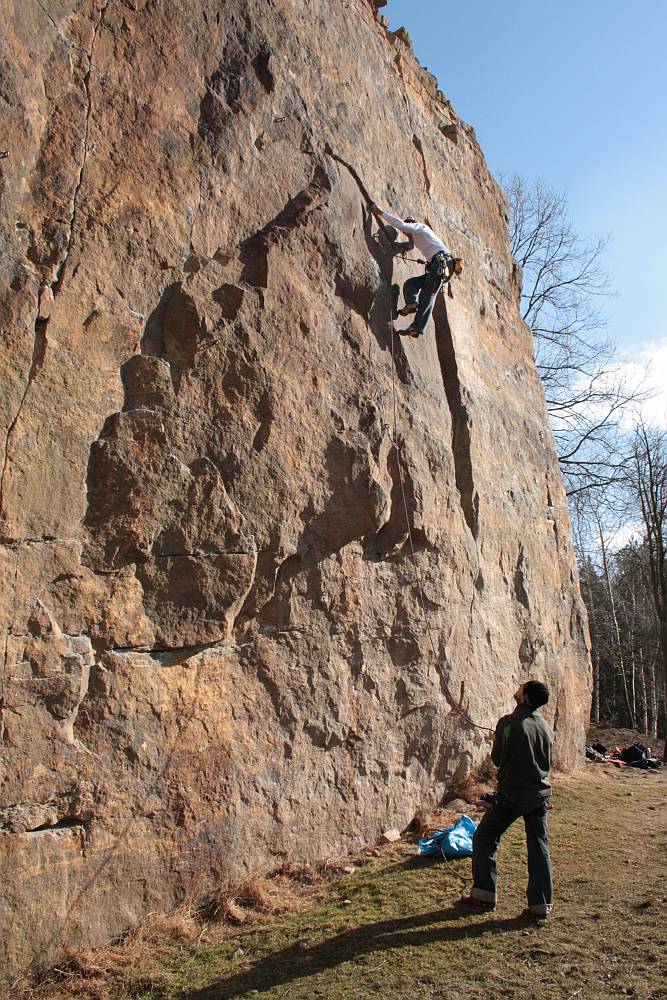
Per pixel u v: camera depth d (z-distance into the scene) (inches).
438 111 421.4
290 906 205.9
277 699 230.5
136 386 202.2
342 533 257.8
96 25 206.1
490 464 379.6
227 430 222.7
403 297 320.2
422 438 313.1
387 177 332.8
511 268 481.7
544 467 461.4
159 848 192.1
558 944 181.6
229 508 218.5
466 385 367.2
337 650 254.4
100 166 201.6
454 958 175.9
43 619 174.9
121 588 192.7
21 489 173.2
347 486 259.8
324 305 268.4
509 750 202.7
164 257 215.5
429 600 301.1
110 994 163.0
